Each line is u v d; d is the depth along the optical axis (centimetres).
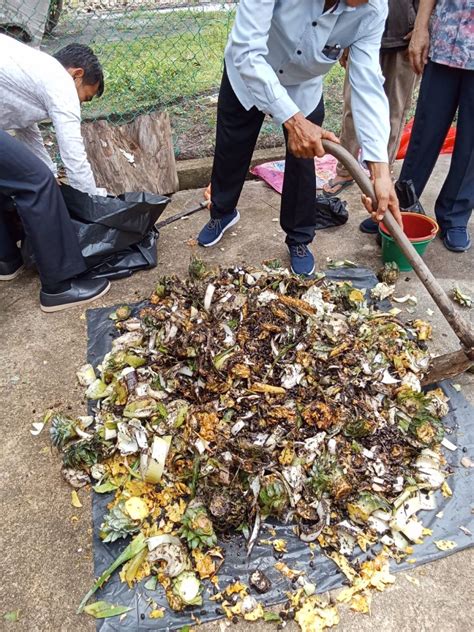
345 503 178
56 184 247
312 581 163
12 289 287
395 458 190
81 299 271
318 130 204
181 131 436
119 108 460
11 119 262
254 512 173
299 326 220
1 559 169
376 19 212
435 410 208
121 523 171
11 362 240
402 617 156
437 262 308
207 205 351
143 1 559
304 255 295
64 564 168
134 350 223
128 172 358
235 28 201
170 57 535
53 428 198
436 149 311
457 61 270
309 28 212
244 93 246
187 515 170
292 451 185
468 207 315
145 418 196
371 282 289
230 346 210
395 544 172
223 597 159
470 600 160
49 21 504
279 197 371
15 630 153
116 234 276
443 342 253
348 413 196
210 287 238
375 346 225
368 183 203
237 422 192
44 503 185
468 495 186
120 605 157
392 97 333
